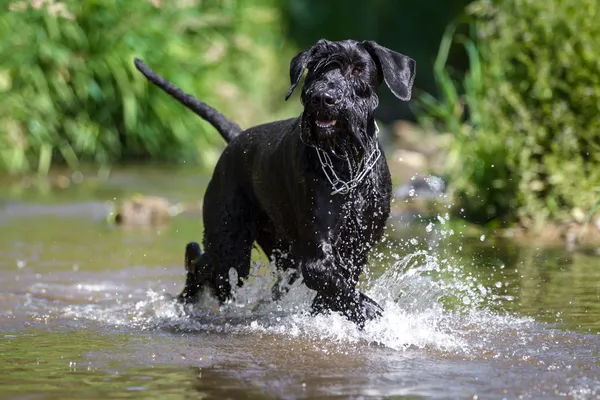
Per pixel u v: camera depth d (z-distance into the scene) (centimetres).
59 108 2111
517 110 1384
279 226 919
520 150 1362
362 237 862
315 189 834
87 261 1209
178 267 1174
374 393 650
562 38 1375
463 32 3056
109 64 2114
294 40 3259
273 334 837
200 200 1727
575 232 1290
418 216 1466
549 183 1340
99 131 2169
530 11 1412
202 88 2267
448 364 727
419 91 3155
